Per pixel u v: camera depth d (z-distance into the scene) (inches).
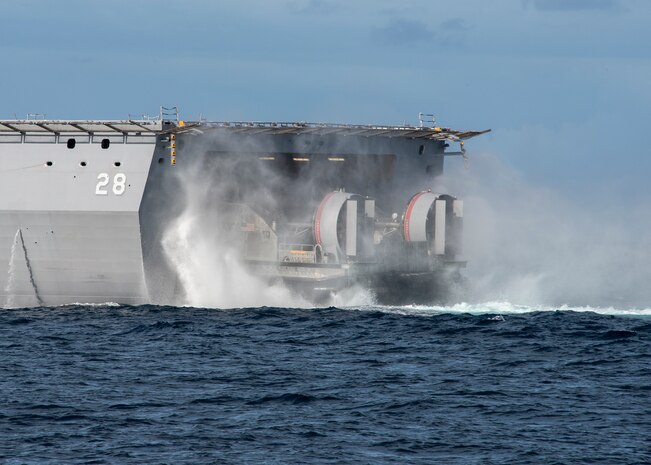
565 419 5300.2
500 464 4650.6
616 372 6363.2
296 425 5191.9
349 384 6013.8
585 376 6245.1
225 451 4803.2
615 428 5147.6
